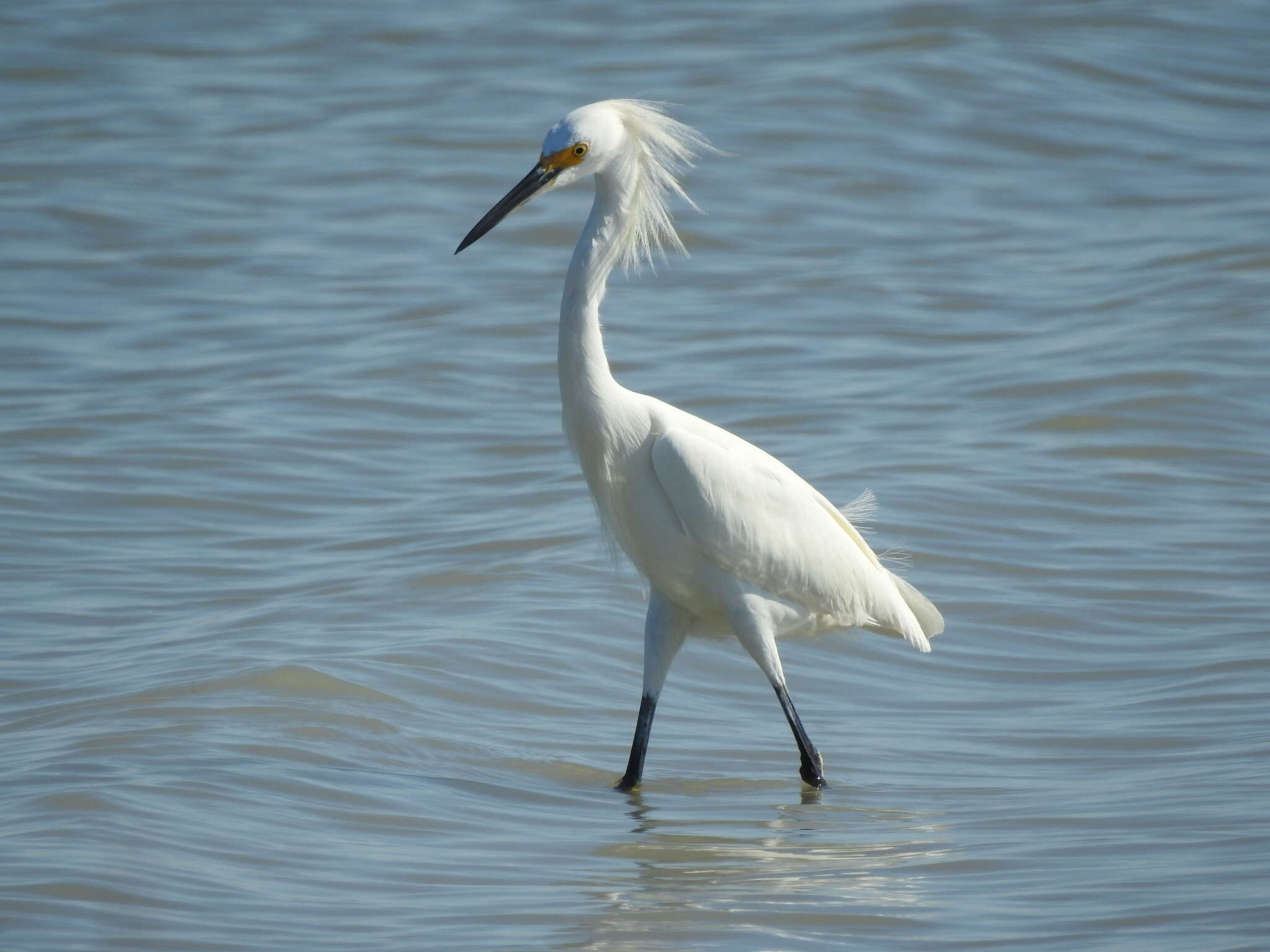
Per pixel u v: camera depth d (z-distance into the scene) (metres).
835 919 7.03
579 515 14.19
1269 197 23.75
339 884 7.42
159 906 7.01
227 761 9.03
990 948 6.68
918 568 12.84
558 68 29.95
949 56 29.36
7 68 30.44
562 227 23.69
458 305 20.67
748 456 9.47
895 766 9.57
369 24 33.00
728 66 29.45
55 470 15.34
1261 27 31.38
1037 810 8.58
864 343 18.95
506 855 7.92
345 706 10.09
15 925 6.74
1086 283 20.72
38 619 11.91
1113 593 12.38
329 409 17.17
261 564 13.23
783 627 9.64
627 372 18.14
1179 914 6.94
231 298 20.91
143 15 33.56
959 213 23.86
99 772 8.73
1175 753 9.51
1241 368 17.06
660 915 7.08
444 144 26.62
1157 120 27.23
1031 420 16.12
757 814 8.67
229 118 28.14
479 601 12.20
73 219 23.50
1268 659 10.99
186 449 15.92
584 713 10.49
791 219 23.64
